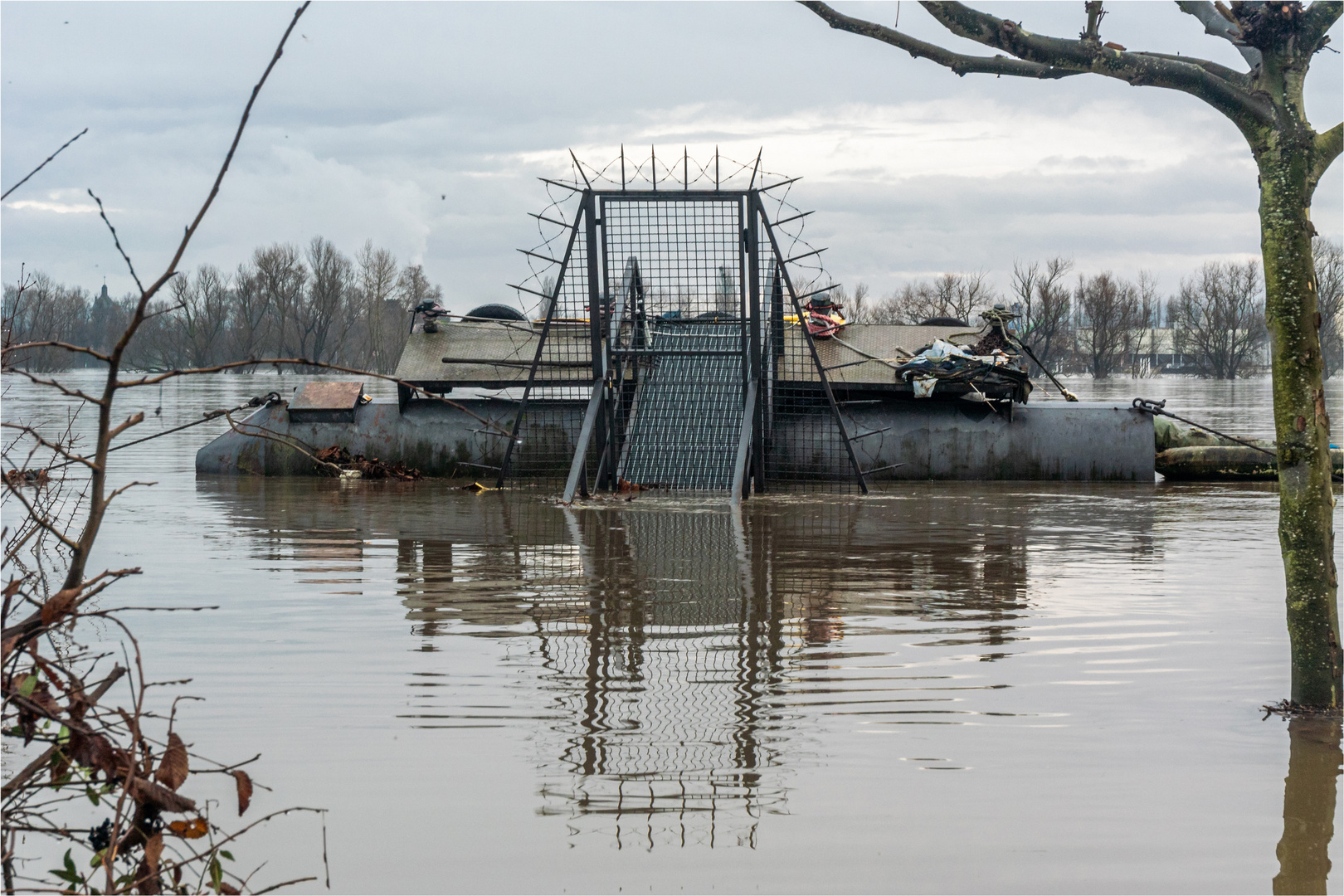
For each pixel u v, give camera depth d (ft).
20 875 15.11
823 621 29.71
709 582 35.09
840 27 21.89
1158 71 21.97
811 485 65.87
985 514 52.37
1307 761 19.38
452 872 15.23
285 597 32.53
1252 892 14.78
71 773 13.10
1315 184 22.48
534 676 24.30
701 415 66.39
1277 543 43.50
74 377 264.52
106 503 12.78
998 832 16.52
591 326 63.16
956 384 66.95
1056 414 67.72
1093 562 39.14
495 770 18.81
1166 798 17.76
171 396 187.01
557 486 64.75
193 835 13.12
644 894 14.65
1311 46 22.22
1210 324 419.54
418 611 30.86
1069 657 26.11
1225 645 27.32
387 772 18.69
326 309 387.55
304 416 70.03
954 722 21.35
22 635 12.37
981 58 22.17
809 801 17.60
